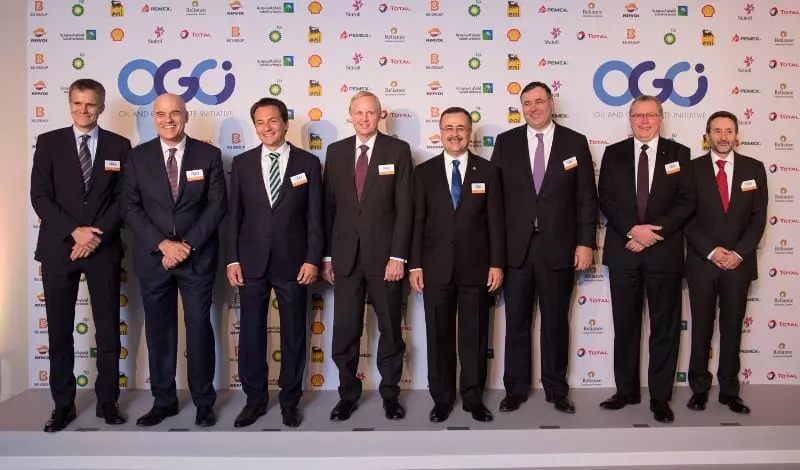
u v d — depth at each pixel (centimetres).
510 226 354
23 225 409
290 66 389
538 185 354
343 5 389
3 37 406
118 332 342
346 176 342
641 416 342
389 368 345
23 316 411
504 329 390
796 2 390
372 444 323
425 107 390
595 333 393
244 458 319
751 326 394
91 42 384
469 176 339
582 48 389
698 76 390
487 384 393
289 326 339
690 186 349
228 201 385
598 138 391
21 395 378
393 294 340
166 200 328
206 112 388
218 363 390
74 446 321
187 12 387
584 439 324
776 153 391
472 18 389
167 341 339
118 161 341
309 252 337
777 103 390
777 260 392
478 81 390
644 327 391
